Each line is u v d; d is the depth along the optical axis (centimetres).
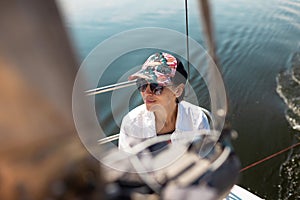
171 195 74
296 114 704
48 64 42
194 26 975
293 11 1334
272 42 1084
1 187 44
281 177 561
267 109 734
